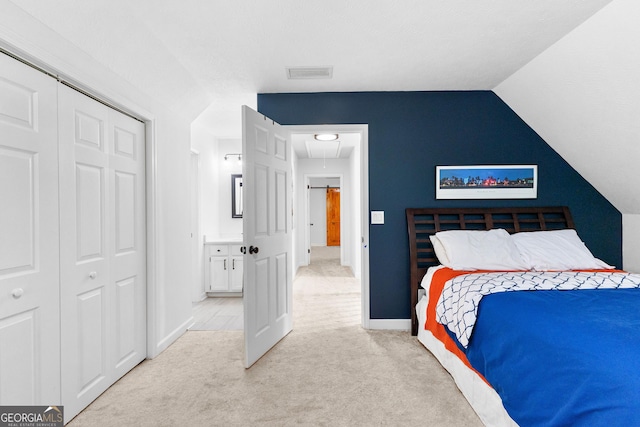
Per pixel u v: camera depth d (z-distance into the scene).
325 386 2.21
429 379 2.29
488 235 2.91
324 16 2.07
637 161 2.70
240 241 4.58
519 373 1.48
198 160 4.42
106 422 1.82
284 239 3.15
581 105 2.66
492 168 3.28
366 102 3.31
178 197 3.12
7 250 1.47
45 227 1.67
